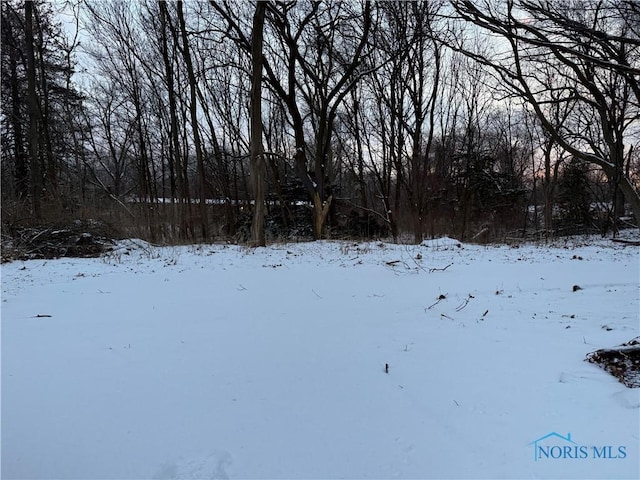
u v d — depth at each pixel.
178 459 2.12
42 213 12.20
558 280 6.43
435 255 9.73
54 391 2.88
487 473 1.97
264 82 16.31
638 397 2.55
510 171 28.70
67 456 2.16
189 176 26.33
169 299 5.61
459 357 3.37
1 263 8.93
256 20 11.16
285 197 18.03
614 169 9.38
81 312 4.96
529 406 2.55
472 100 19.61
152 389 2.90
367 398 2.73
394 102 16.14
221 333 4.11
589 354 3.26
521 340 3.73
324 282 6.62
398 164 16.77
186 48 14.05
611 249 10.73
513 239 15.96
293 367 3.25
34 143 13.26
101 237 12.16
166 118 18.56
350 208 22.36
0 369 3.26
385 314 4.73
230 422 2.46
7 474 2.02
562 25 3.04
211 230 19.72
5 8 15.81
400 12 14.32
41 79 17.78
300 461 2.09
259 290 6.10
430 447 2.19
